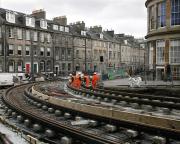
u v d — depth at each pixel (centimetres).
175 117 1130
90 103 1447
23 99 1797
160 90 2148
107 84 2758
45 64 5884
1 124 987
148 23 3644
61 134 816
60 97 1780
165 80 2997
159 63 3350
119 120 884
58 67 6225
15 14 5375
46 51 5916
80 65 6888
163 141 730
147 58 3709
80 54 6894
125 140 795
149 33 3569
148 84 2519
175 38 3175
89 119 1025
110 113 1052
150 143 766
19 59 5281
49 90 2406
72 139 754
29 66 5494
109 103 1549
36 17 6022
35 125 914
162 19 3347
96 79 2509
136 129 822
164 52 3275
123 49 8806
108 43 8006
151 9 3566
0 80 3152
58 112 1179
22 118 1070
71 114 1131
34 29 5606
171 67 3197
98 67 7519
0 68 4947
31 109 1365
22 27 5353
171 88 2119
